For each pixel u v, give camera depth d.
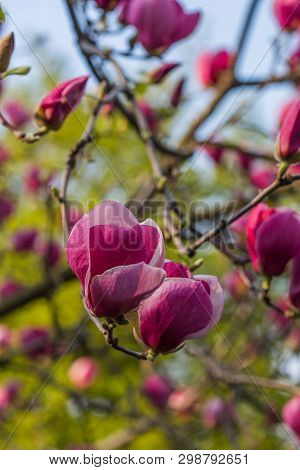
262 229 1.11
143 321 0.92
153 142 1.50
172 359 2.14
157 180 1.27
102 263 0.88
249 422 1.78
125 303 0.88
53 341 1.97
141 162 1.62
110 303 0.88
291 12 1.32
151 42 1.31
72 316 2.07
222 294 0.92
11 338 2.10
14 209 2.25
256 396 1.70
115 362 2.13
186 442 2.07
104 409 2.07
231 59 1.44
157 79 1.36
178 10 1.31
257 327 1.75
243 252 1.26
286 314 1.13
